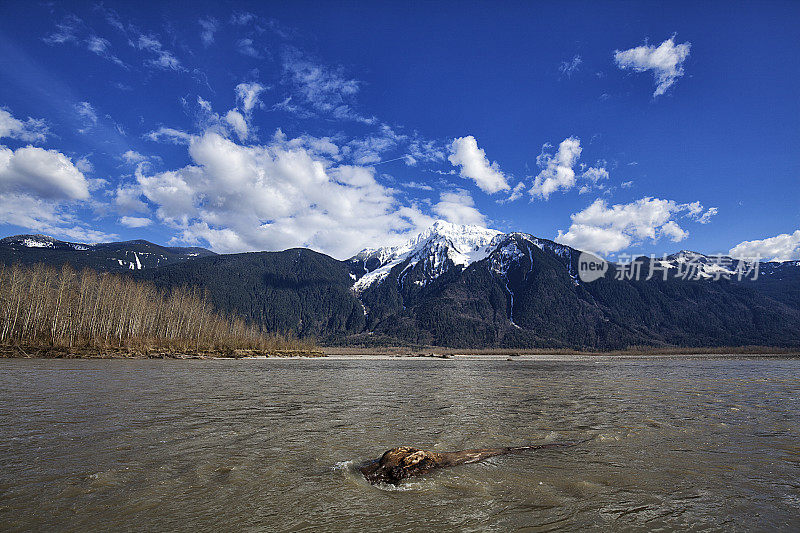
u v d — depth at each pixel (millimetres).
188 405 24109
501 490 11016
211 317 144750
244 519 9086
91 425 18188
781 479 11938
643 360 132375
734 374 56688
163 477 11711
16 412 20906
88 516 9117
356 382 42781
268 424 19172
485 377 52188
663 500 10375
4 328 84375
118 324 102875
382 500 10297
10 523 8703
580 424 19719
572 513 9578
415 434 17422
